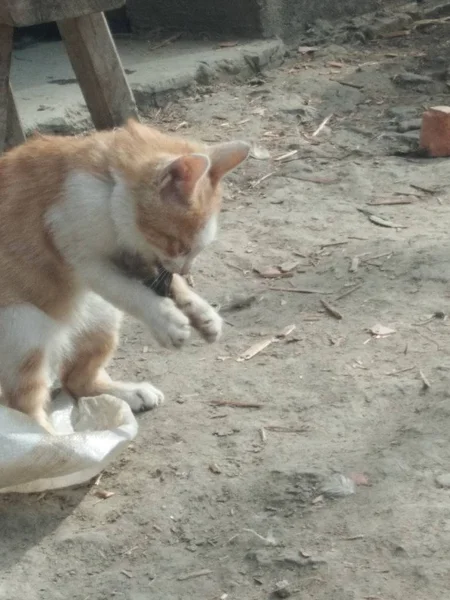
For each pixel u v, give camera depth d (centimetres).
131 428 183
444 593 164
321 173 243
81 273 184
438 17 308
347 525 172
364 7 307
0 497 180
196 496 178
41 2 216
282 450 183
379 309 205
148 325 184
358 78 276
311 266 217
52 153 185
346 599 164
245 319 207
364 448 181
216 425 188
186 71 272
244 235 226
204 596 167
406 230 224
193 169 179
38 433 177
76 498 180
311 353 198
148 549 173
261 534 172
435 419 184
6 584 171
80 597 169
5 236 184
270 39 287
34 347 184
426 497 174
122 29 303
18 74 276
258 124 260
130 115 234
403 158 246
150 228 182
